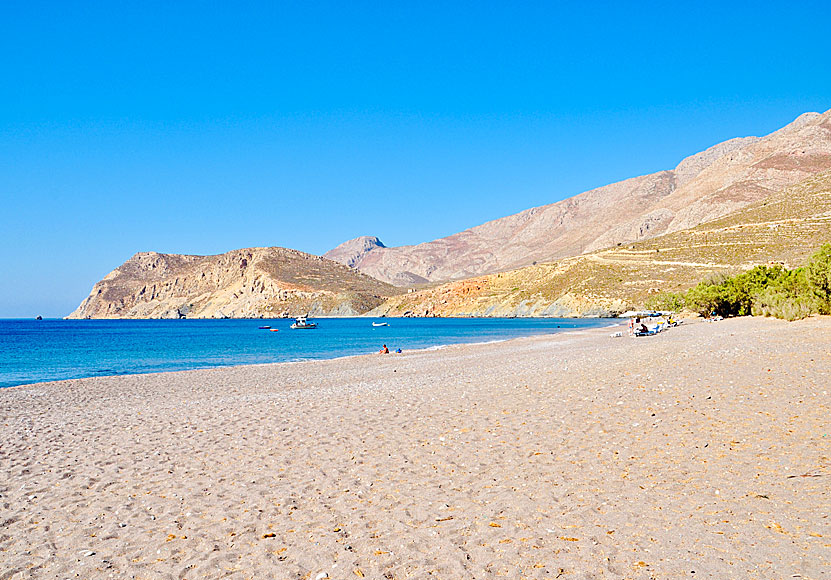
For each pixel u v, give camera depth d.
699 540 5.32
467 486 7.50
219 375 27.88
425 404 14.53
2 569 5.61
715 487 6.65
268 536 6.16
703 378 14.55
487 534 5.86
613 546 5.35
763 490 6.40
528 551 5.38
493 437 10.18
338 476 8.37
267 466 9.17
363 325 163.12
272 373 28.44
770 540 5.20
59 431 13.28
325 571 5.22
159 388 22.88
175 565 5.56
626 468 7.69
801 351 18.12
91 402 19.08
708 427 9.46
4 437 12.66
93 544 6.20
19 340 82.56
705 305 70.25
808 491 6.23
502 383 17.89
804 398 10.94
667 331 46.00
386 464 8.88
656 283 122.31
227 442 11.22
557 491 7.00
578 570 4.92
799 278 41.97
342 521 6.50
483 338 69.19
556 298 151.62
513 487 7.29
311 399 17.05
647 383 14.60
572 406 12.48
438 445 9.89
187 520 6.82
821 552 4.89
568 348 35.59
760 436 8.60
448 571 5.09
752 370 15.11
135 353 53.16
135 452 10.70
